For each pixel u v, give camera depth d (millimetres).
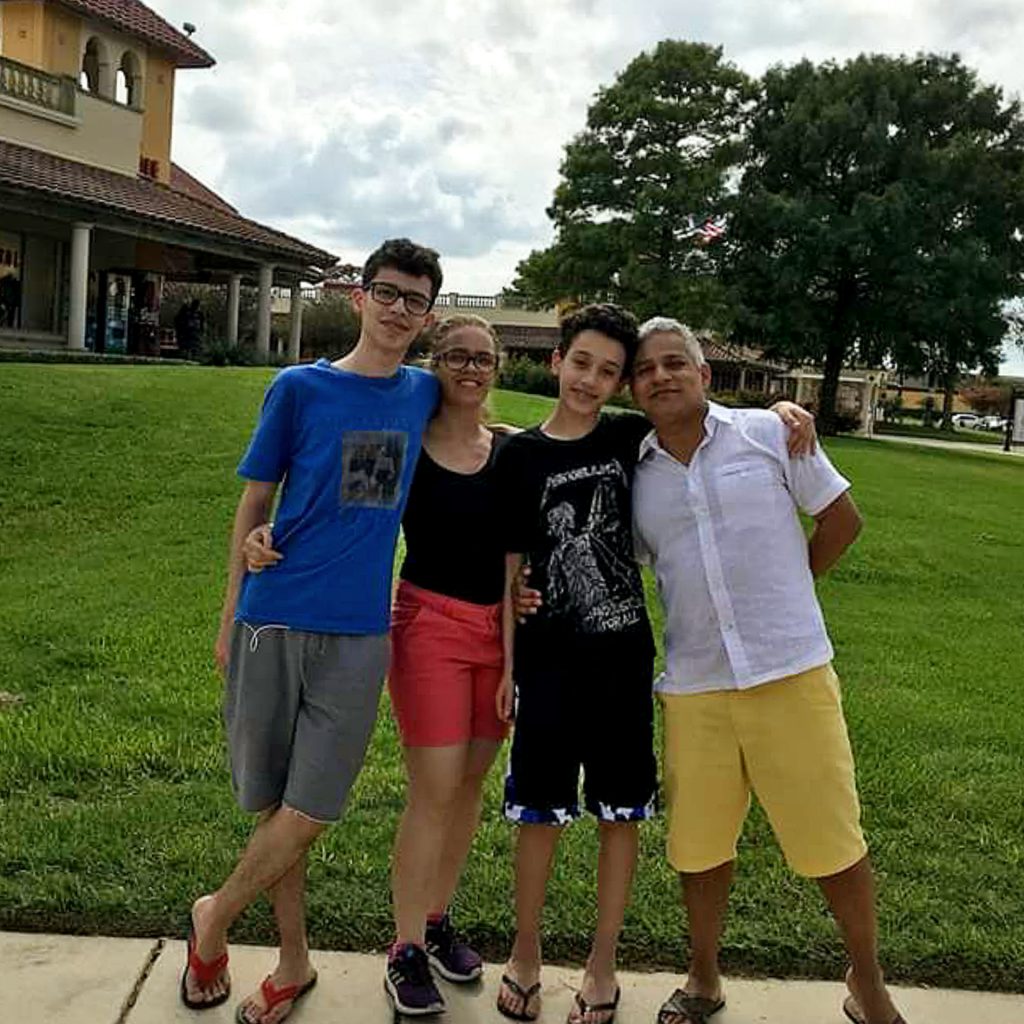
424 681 3236
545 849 3193
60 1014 3031
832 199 38000
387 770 4758
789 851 3074
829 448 25609
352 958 3389
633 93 37812
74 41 23109
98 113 23422
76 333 21250
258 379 17297
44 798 4328
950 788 4922
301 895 3129
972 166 36781
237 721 3113
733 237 38625
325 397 3047
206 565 8844
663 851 4113
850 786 3061
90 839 3951
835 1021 3186
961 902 3859
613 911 3189
